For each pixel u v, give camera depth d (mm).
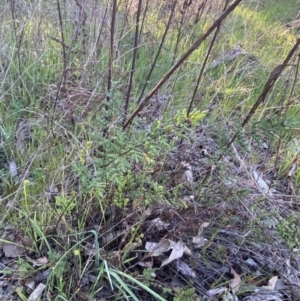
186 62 2865
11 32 2791
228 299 1673
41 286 1613
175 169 1894
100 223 1784
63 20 2924
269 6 4707
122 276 1650
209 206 1846
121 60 2797
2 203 1917
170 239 1779
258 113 2639
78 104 2246
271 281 1807
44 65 2652
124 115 1997
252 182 2129
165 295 1654
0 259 1754
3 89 2449
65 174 1947
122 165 1426
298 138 2711
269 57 3283
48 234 1768
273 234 1906
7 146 2215
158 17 3174
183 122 1530
